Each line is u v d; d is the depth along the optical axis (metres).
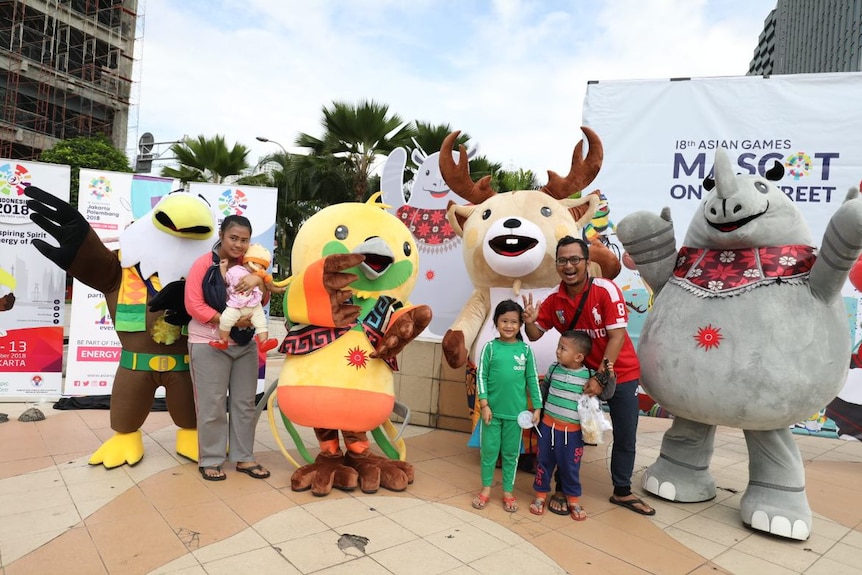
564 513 3.39
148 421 5.11
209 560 2.59
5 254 5.57
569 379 3.35
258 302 3.57
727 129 5.82
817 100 5.60
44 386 5.75
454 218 4.50
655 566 2.80
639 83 6.01
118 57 28.44
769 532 3.17
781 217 3.24
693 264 3.47
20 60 24.25
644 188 6.04
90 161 19.20
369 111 14.14
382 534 2.96
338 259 3.37
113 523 2.96
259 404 3.86
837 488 4.27
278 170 16.88
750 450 3.41
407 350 5.48
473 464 4.35
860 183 5.51
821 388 3.07
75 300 5.66
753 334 3.08
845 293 5.72
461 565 2.67
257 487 3.56
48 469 3.77
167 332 3.71
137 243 3.67
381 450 4.50
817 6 43.56
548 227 4.03
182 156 16.77
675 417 3.79
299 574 2.50
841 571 2.85
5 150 24.05
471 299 4.34
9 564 2.51
